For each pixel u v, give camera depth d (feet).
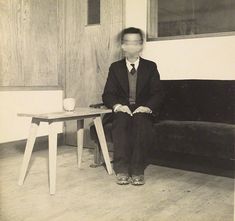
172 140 8.73
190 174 9.22
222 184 8.31
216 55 10.27
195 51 10.64
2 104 11.19
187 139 8.50
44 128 12.91
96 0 12.44
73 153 12.00
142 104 9.75
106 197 7.33
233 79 10.03
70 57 13.17
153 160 10.61
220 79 10.23
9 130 11.48
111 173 9.27
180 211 6.54
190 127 8.59
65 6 13.09
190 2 15.43
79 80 13.01
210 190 7.84
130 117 8.89
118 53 11.93
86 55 12.74
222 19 15.08
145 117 8.71
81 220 6.11
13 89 11.57
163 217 6.25
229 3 14.87
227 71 10.12
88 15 12.68
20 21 11.73
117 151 8.42
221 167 9.37
